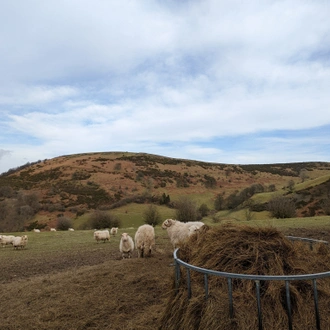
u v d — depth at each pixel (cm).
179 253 596
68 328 557
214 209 6975
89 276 880
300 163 15450
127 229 3516
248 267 476
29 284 927
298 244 587
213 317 411
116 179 10338
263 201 6009
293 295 425
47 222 6281
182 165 13388
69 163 12281
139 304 636
